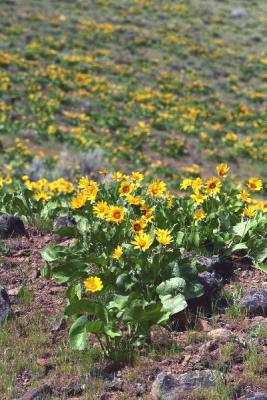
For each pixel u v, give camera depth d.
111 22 49.69
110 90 33.50
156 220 6.88
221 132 30.08
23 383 5.12
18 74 33.34
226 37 50.81
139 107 32.06
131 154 24.92
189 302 5.94
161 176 23.34
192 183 7.51
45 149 24.77
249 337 5.54
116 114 30.28
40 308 6.18
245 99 37.00
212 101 35.56
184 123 30.41
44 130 26.31
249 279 6.64
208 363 5.20
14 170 21.25
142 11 53.94
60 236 7.81
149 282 5.85
